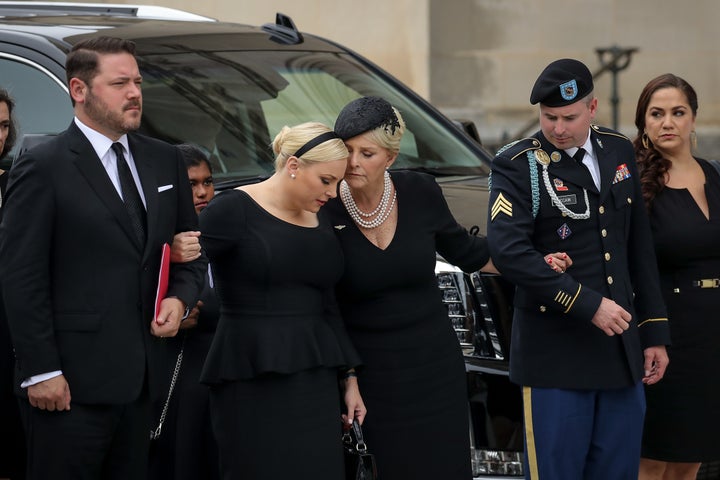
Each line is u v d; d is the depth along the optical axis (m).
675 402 19.23
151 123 20.53
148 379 16.33
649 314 17.80
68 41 21.16
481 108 49.22
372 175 16.12
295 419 16.19
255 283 16.11
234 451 16.38
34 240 15.77
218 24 24.70
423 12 47.16
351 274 16.64
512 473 18.58
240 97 21.92
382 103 16.11
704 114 50.66
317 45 24.83
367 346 16.88
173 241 16.62
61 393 15.88
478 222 19.64
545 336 17.41
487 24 49.03
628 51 45.44
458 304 18.89
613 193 17.23
